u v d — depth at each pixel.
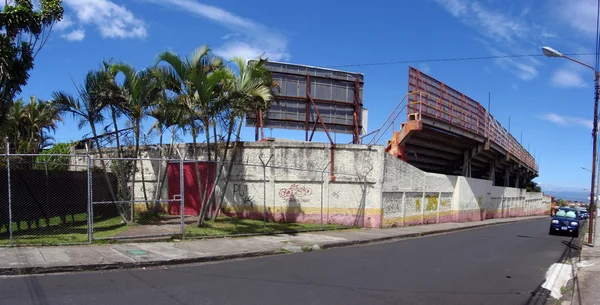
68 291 6.82
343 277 8.70
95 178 16.58
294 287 7.65
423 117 22.69
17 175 13.07
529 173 61.94
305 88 23.75
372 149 18.61
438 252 13.24
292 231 15.29
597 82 19.55
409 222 21.67
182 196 12.52
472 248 14.81
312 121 23.69
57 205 14.58
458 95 26.89
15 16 12.45
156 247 10.88
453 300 7.35
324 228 16.81
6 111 13.59
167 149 19.41
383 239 15.85
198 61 14.05
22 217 13.12
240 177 18.41
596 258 12.99
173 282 7.69
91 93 13.74
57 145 24.84
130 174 17.47
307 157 18.42
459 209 28.19
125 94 14.28
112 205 17.25
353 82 24.70
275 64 23.33
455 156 31.66
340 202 18.47
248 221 16.92
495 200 37.53
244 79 14.13
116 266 8.75
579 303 7.54
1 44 11.98
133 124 15.41
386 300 7.06
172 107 14.48
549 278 10.05
